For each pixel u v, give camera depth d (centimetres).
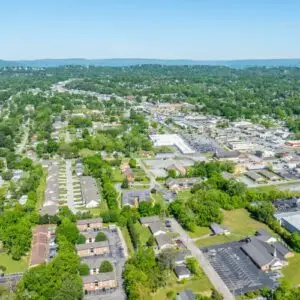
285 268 14650
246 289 13325
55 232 16762
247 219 18912
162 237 16450
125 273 13538
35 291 12325
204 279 13912
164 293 13088
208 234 17338
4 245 15788
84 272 13850
